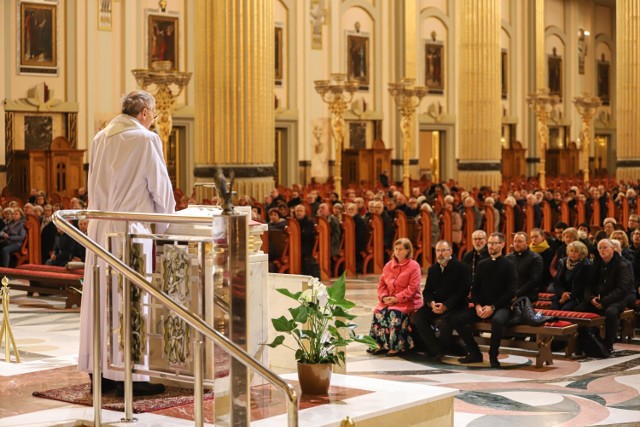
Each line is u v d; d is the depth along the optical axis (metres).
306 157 32.53
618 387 9.39
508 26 40.25
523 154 40.53
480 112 30.17
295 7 32.03
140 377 6.54
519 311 10.56
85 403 6.38
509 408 8.48
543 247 12.61
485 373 10.07
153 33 28.25
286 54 31.89
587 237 13.53
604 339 11.20
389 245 18.62
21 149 25.72
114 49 27.44
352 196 23.47
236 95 18.62
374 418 6.11
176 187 29.45
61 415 6.08
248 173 18.80
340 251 17.78
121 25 27.55
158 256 6.01
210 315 5.84
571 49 43.84
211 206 6.82
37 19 25.86
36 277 13.75
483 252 11.48
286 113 31.77
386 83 35.00
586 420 8.06
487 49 30.14
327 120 33.09
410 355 10.99
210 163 18.81
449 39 37.31
